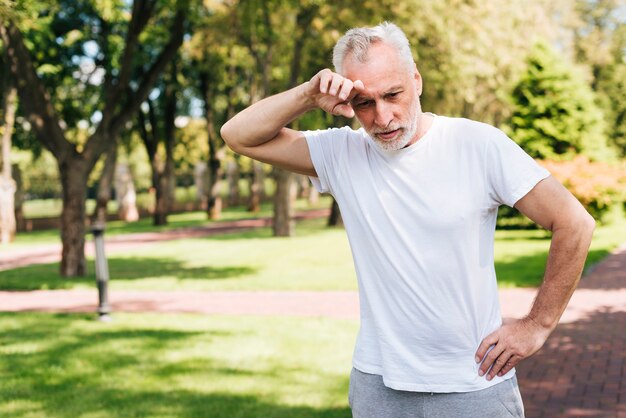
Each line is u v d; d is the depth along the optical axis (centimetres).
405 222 242
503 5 2414
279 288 1315
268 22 2283
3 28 1487
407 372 245
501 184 237
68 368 735
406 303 244
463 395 242
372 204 248
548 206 233
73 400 619
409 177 242
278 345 822
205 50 2702
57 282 1506
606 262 1590
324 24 2030
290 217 2556
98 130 1622
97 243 1023
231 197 5338
